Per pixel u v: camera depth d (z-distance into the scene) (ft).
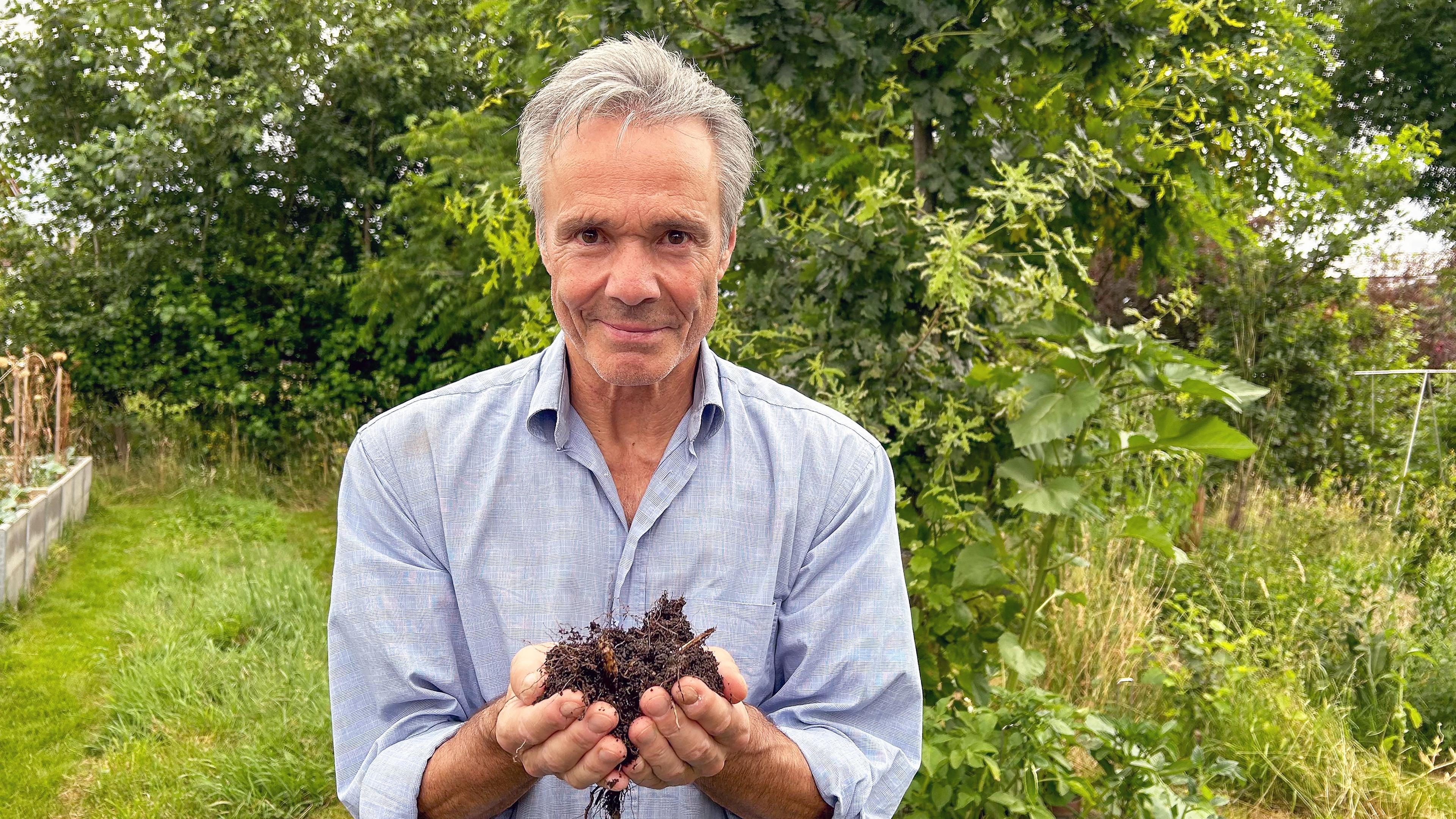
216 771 12.94
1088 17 10.31
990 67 9.84
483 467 4.25
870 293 9.36
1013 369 9.20
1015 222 9.20
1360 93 38.68
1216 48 11.15
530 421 4.24
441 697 4.08
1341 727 13.17
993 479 9.99
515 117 25.68
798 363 9.50
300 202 32.81
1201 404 24.48
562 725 3.39
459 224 25.12
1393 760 13.61
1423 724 14.06
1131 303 26.58
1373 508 22.76
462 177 24.94
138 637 17.52
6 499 21.04
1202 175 11.02
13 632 17.97
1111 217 11.57
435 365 30.12
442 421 4.30
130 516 26.63
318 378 32.07
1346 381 25.84
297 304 31.89
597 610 4.20
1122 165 10.12
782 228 11.02
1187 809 9.16
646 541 4.22
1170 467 11.93
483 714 3.78
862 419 9.02
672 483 4.24
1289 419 24.64
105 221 30.99
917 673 4.25
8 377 29.25
